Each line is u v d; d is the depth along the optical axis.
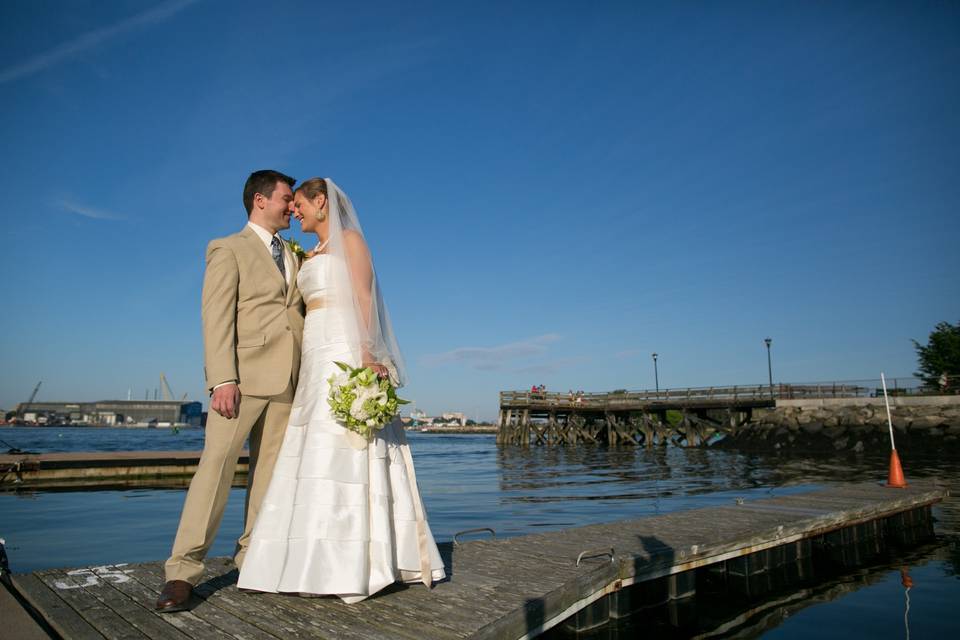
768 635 4.11
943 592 5.14
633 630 4.23
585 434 33.50
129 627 2.43
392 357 3.15
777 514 6.60
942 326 31.56
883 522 7.57
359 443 2.78
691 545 4.88
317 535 2.65
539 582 3.44
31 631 2.32
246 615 2.59
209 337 2.73
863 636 4.05
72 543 6.76
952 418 22.45
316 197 3.15
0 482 12.92
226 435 2.77
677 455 24.47
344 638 2.34
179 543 2.66
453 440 62.88
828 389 28.00
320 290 2.98
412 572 2.94
